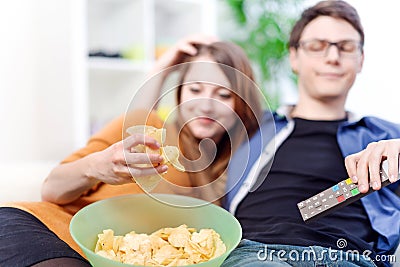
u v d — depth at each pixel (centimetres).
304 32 102
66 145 195
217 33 191
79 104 184
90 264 58
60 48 190
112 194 82
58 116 193
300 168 88
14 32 184
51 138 194
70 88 192
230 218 64
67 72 191
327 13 100
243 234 75
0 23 181
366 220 78
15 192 102
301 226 74
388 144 66
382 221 76
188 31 213
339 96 100
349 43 98
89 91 201
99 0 197
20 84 188
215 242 61
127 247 59
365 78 108
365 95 109
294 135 97
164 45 200
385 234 73
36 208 73
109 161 65
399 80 106
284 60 142
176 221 69
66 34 189
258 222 80
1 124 187
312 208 67
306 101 103
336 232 73
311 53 100
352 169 67
